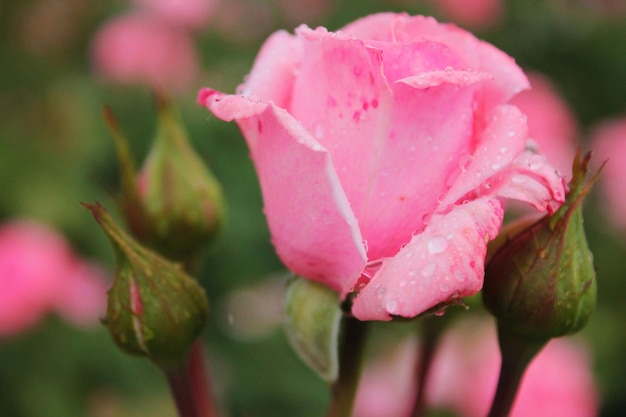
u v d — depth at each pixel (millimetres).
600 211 657
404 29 254
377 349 532
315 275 256
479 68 251
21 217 592
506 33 749
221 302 606
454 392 452
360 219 243
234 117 238
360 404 501
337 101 242
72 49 725
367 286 233
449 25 253
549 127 631
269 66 262
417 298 227
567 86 746
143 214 312
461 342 455
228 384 568
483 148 241
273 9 748
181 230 312
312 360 260
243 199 612
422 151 240
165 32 688
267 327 595
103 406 537
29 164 620
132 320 268
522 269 256
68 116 644
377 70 237
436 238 230
